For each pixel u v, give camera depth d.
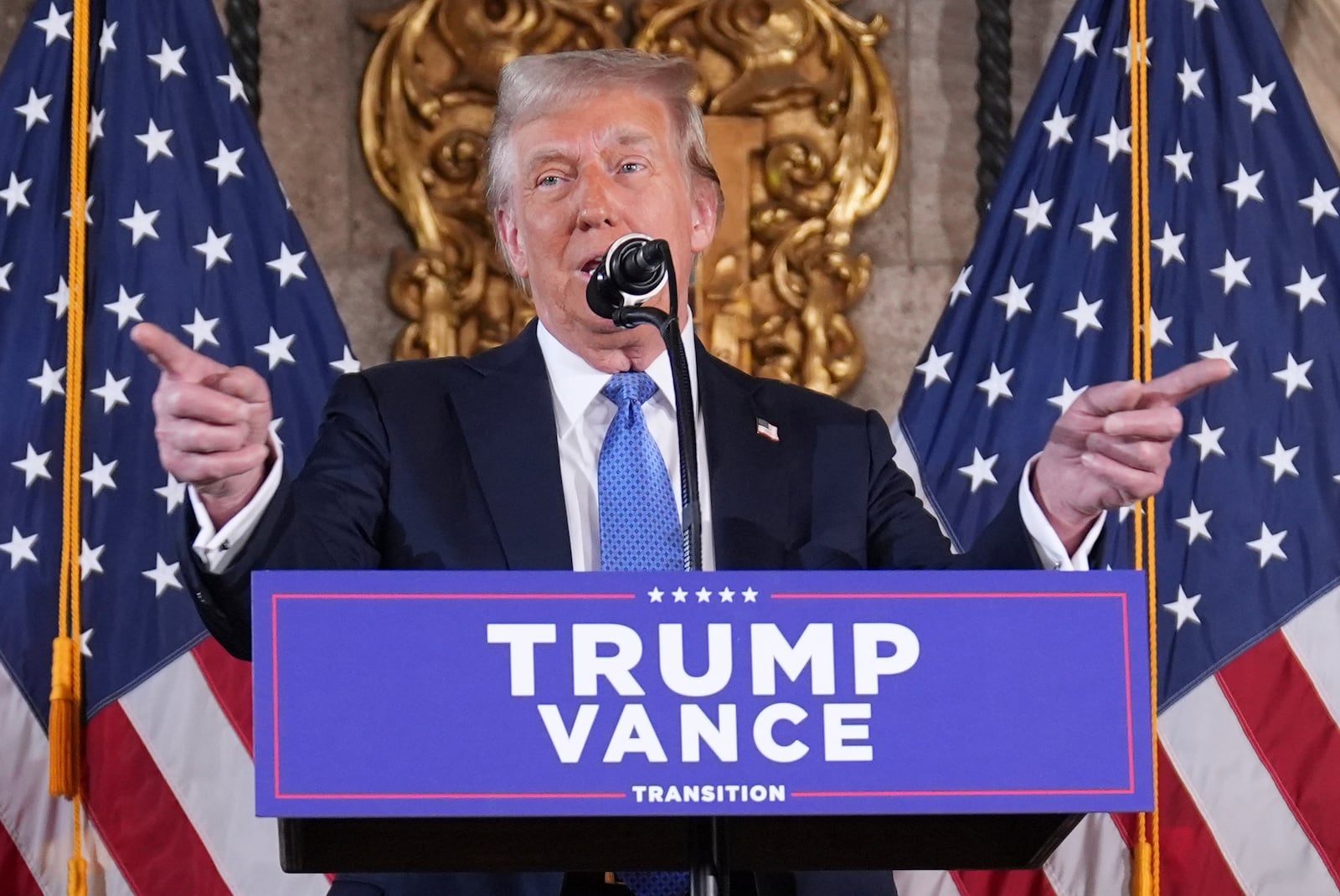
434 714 2.90
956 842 3.49
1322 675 7.90
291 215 8.14
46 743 7.53
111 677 7.61
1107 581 3.04
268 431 3.54
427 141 8.77
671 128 4.99
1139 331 8.09
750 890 4.06
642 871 3.43
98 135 8.05
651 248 3.63
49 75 8.11
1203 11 8.55
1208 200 8.34
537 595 2.93
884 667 2.98
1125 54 8.49
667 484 4.32
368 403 4.57
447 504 4.38
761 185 8.96
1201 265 8.27
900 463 8.13
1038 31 9.27
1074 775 2.99
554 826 3.34
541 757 2.90
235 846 7.56
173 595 7.69
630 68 4.98
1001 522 3.75
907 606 3.00
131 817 7.52
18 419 7.72
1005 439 8.16
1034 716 3.00
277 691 2.88
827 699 2.97
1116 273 8.29
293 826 3.15
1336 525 8.03
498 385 4.60
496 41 8.85
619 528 4.27
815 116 9.01
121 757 7.55
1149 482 3.38
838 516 4.57
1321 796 7.80
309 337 8.02
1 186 7.93
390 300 8.67
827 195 8.96
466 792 2.89
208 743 7.61
